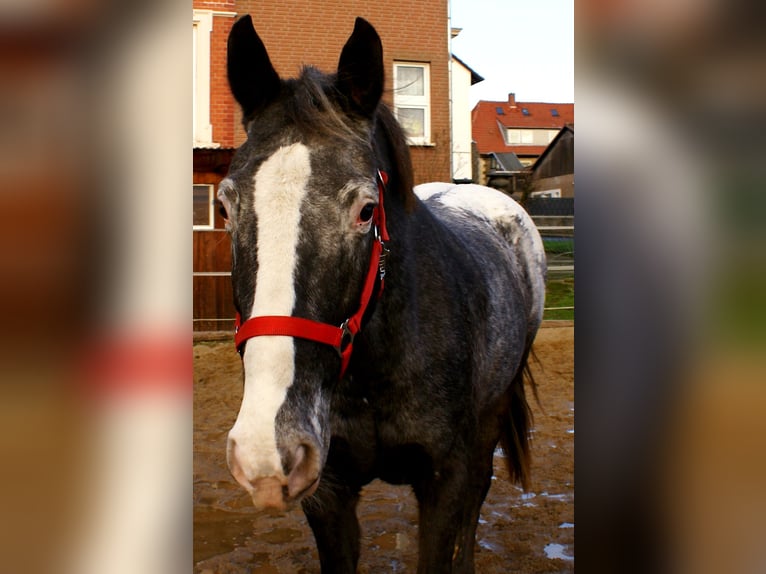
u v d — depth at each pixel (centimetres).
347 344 160
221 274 827
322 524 197
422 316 196
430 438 194
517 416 312
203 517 337
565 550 300
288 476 138
